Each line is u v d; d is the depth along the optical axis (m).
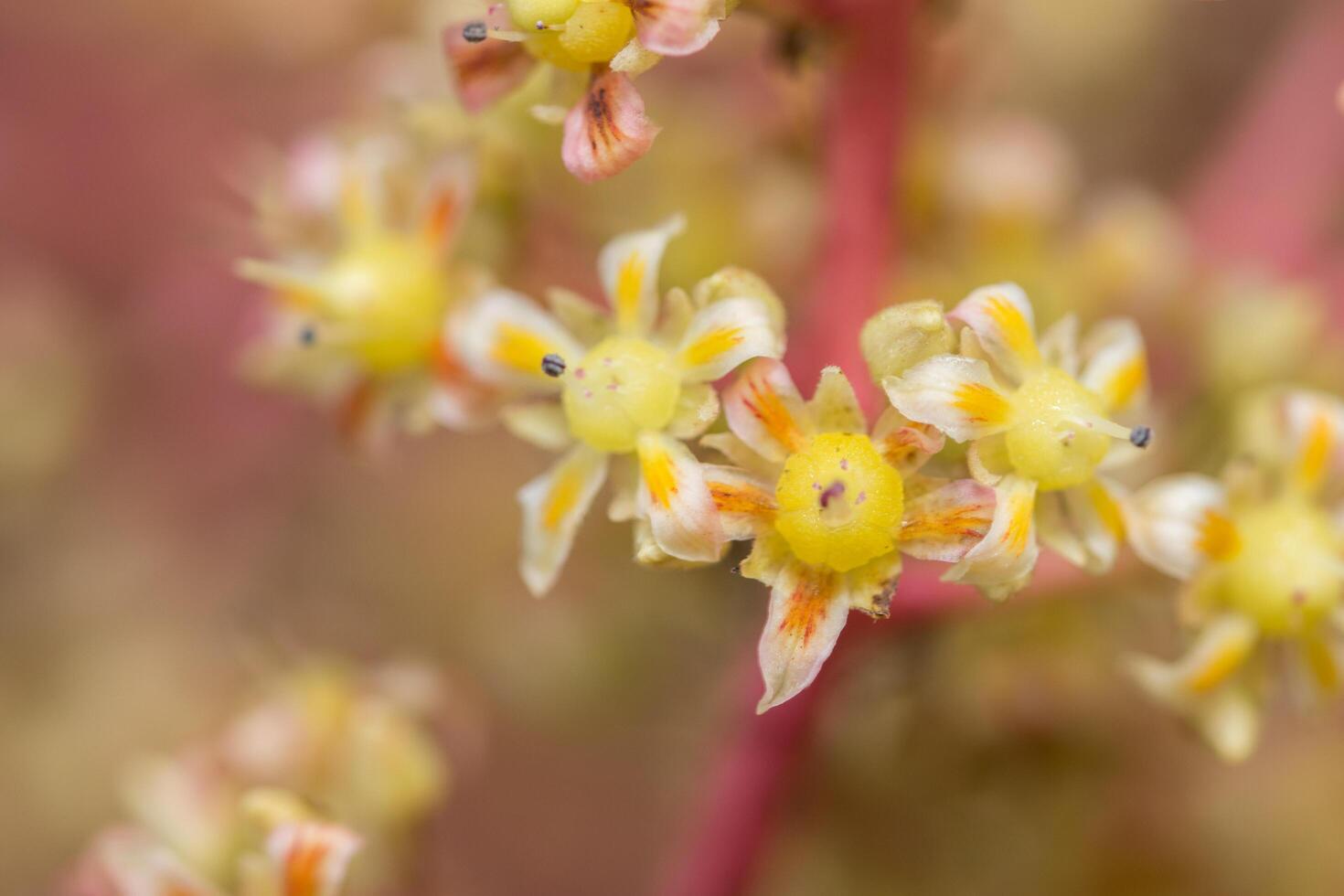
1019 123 0.10
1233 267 0.10
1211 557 0.08
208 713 0.11
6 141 0.13
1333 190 0.11
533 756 0.12
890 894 0.10
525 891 0.12
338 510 0.12
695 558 0.08
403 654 0.11
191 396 0.12
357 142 0.09
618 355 0.08
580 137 0.08
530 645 0.10
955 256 0.09
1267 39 0.12
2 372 0.12
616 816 0.12
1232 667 0.08
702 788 0.09
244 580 0.12
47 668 0.12
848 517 0.08
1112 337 0.08
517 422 0.08
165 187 0.13
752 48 0.10
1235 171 0.11
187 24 0.12
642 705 0.10
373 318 0.09
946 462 0.08
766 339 0.08
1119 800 0.10
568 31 0.08
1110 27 0.11
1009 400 0.08
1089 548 0.08
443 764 0.09
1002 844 0.10
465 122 0.09
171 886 0.09
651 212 0.09
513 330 0.08
